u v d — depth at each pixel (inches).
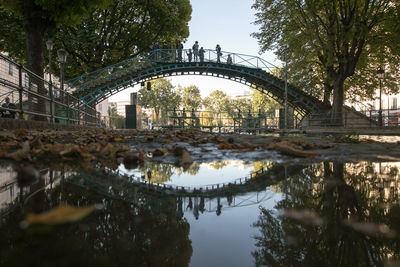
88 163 62.2
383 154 84.1
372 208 26.3
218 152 91.9
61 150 75.2
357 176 46.6
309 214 24.3
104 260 13.8
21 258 13.7
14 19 567.5
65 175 45.9
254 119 1001.5
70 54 727.7
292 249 16.1
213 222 22.3
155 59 882.1
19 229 19.0
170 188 37.6
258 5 749.9
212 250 16.2
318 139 168.2
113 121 1093.1
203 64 909.8
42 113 285.6
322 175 48.1
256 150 96.3
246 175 49.3
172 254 14.9
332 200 30.0
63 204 27.3
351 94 874.1
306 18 670.5
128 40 808.3
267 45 764.6
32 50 339.3
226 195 33.2
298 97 936.9
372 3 499.2
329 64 591.2
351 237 18.6
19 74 217.5
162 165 62.6
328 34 589.0
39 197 30.2
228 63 918.4
